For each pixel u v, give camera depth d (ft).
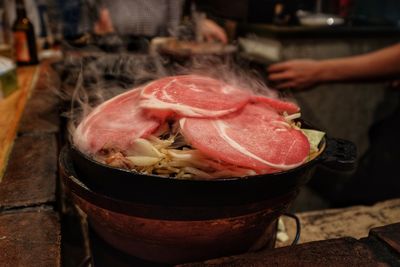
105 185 1.45
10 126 2.47
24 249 1.59
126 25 4.97
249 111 1.68
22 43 3.97
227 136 1.50
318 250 1.50
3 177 2.02
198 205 1.40
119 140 1.53
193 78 1.89
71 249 2.48
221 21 4.76
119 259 1.70
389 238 1.54
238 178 1.37
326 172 5.57
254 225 1.52
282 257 1.47
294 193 1.56
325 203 5.76
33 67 4.01
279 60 4.86
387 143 4.81
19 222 1.73
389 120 4.91
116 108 1.71
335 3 6.47
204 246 1.55
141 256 1.64
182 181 1.36
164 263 1.62
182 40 3.76
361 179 5.09
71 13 5.05
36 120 2.66
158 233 1.48
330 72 3.32
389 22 5.96
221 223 1.45
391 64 3.26
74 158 1.59
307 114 5.50
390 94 5.93
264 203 1.46
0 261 1.53
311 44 5.06
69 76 2.67
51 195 1.89
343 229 2.21
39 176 2.03
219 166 1.48
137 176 1.37
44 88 3.33
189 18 4.48
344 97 5.66
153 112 1.58
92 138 1.55
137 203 1.42
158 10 4.97
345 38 5.29
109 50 3.12
